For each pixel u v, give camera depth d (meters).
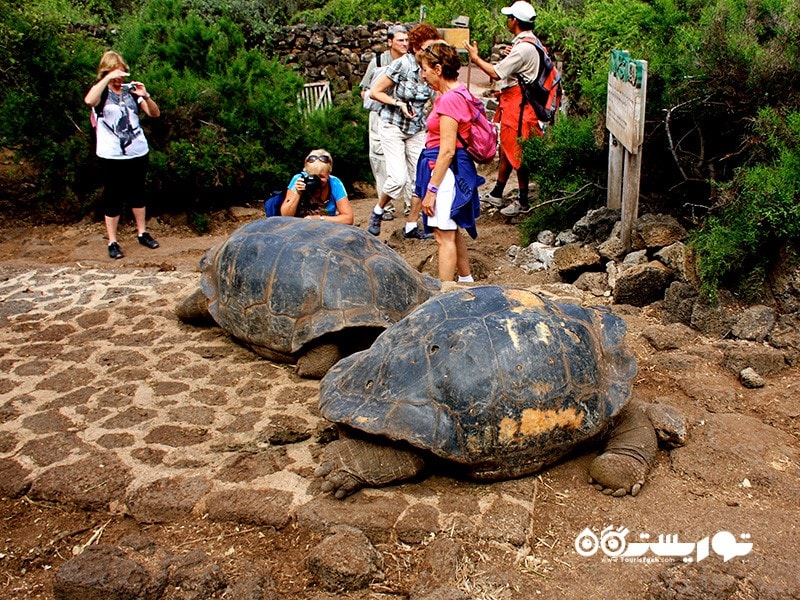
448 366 3.36
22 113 9.36
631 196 5.73
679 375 4.53
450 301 3.67
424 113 7.61
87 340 5.34
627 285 5.42
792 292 4.99
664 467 3.72
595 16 11.84
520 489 3.49
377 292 4.54
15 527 3.51
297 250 4.65
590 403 3.46
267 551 3.26
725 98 5.93
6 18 9.41
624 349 3.75
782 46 5.86
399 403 3.37
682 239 5.59
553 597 2.94
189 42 12.09
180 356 5.03
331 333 4.43
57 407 4.38
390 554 3.20
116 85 7.56
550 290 5.87
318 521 3.31
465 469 3.42
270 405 4.34
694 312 5.09
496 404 3.30
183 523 3.44
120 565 3.02
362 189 12.06
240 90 10.77
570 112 11.07
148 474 3.69
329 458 3.44
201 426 4.12
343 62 16.02
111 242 7.95
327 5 19.09
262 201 10.69
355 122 12.20
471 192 5.62
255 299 4.67
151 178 9.39
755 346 4.71
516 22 7.61
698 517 3.32
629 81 5.64
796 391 4.29
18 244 8.77
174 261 7.74
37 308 6.00
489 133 5.58
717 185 5.49
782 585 2.91
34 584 3.20
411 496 3.46
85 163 9.51
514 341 3.41
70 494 3.60
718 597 2.84
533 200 8.42
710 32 6.02
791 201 4.85
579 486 3.56
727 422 3.96
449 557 3.07
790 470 3.61
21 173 10.11
